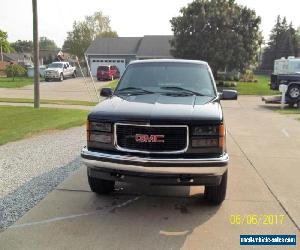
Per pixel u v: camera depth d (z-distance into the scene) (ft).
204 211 17.74
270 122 48.16
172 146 16.05
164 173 15.89
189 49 124.77
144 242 14.65
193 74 21.25
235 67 126.21
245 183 21.85
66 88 113.70
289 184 21.84
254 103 80.84
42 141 32.48
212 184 16.49
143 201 18.86
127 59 184.65
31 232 15.26
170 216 17.12
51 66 152.05
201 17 122.72
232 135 37.78
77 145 31.01
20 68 151.33
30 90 106.32
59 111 54.19
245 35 125.80
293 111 64.03
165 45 181.06
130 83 21.07
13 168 23.95
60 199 18.84
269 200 19.24
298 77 70.44
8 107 58.39
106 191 19.29
